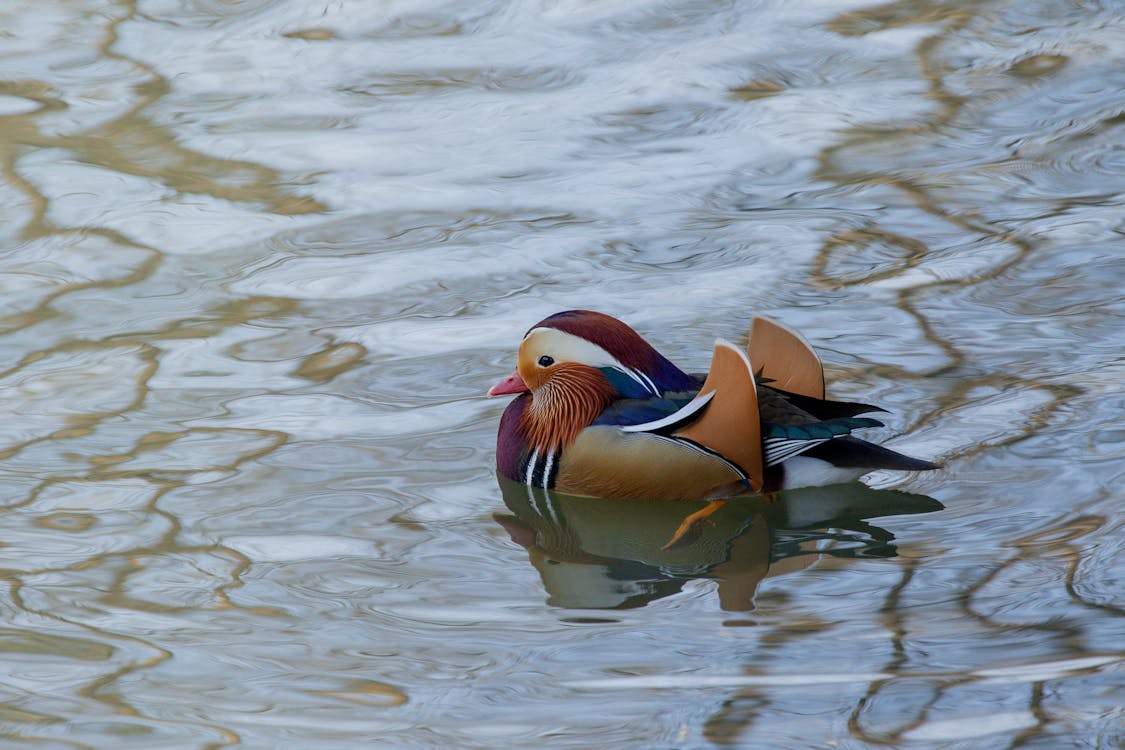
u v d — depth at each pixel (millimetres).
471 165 16547
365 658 8164
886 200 15367
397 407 11609
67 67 19625
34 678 7953
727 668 7898
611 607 8820
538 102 18188
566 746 7195
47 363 12258
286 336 12797
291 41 20344
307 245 14656
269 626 8555
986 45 19531
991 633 8086
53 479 10414
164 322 13055
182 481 10430
